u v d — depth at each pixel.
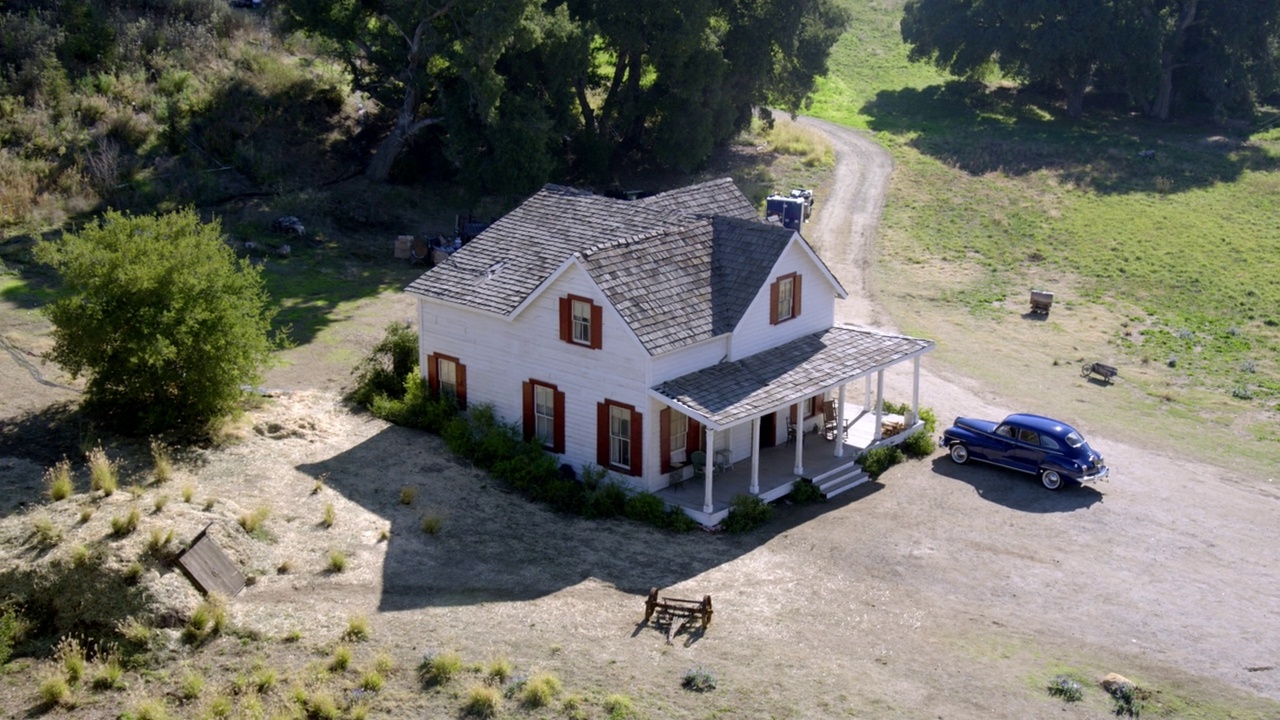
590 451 29.70
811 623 22.97
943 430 34.75
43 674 20.06
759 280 30.36
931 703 19.94
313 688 19.69
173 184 50.66
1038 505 29.61
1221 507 29.97
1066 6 73.38
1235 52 73.75
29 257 42.03
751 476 28.78
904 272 52.28
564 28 53.66
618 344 28.25
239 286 29.69
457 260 33.09
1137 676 21.25
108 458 27.48
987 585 25.06
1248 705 20.31
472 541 25.94
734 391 28.61
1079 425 35.84
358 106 61.22
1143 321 47.25
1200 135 73.44
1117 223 59.16
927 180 65.56
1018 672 21.19
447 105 52.94
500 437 30.16
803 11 63.59
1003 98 82.25
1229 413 37.69
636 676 20.44
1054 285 51.41
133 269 27.88
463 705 19.34
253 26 65.12
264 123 57.06
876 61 91.62
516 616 22.61
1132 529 28.30
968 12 77.00
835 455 31.73
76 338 28.28
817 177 65.56
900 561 26.11
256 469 28.23
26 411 29.73
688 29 56.47
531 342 30.23
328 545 24.94
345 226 51.88
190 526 23.36
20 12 57.72
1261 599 24.78
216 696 19.34
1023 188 64.38
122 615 21.16
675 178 63.50
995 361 41.62
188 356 28.62
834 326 34.09
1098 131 74.31
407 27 52.69
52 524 22.95
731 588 24.45
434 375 33.00
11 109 51.22
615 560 25.55
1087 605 24.25
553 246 32.47
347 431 31.52
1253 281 52.00
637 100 61.97
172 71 57.44
